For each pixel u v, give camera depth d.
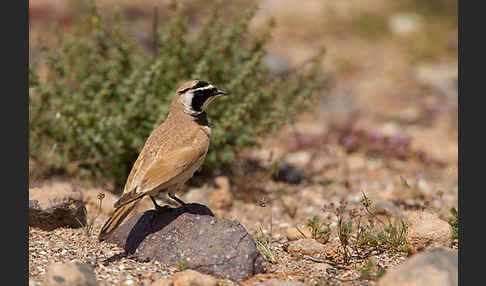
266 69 14.42
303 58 24.33
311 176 15.26
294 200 13.55
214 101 13.55
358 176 15.33
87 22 14.59
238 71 14.08
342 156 16.61
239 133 13.83
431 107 20.38
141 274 8.71
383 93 21.83
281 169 14.94
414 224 10.34
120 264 9.07
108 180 13.74
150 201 12.82
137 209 12.37
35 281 8.35
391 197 13.70
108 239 10.05
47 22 23.83
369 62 25.17
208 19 14.48
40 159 14.09
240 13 14.67
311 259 9.94
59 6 25.23
